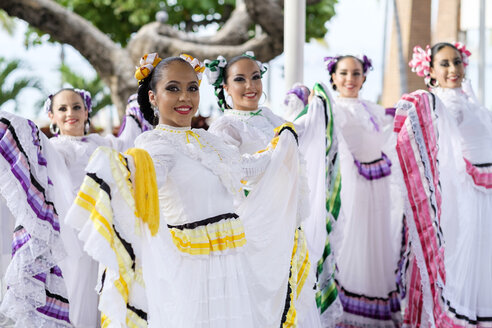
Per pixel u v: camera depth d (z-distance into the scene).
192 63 3.41
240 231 3.28
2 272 4.79
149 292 2.84
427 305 4.41
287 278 3.60
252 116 4.23
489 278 4.64
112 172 2.71
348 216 5.06
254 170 3.56
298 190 3.75
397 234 5.28
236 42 9.30
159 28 8.99
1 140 4.02
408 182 4.46
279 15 8.51
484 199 4.70
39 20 8.62
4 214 4.75
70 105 4.81
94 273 4.44
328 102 4.41
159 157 3.03
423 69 5.00
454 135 4.63
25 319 4.08
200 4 12.68
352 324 5.02
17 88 16.53
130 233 2.73
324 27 11.84
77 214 2.65
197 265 3.10
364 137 5.13
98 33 8.99
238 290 3.19
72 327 4.23
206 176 3.16
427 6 10.80
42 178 4.12
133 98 5.27
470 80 4.98
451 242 4.59
